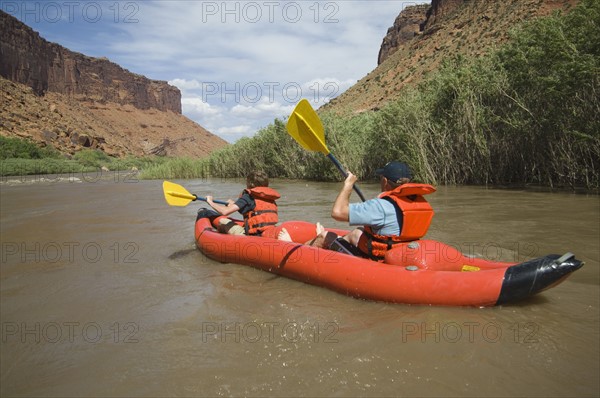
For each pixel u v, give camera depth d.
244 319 2.79
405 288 2.89
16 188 17.23
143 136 126.38
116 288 3.56
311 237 4.35
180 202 4.91
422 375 2.00
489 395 1.83
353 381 1.98
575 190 8.07
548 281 2.64
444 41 52.28
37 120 62.94
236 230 4.79
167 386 2.02
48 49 104.44
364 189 10.92
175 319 2.84
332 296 3.20
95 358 2.34
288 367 2.14
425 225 3.16
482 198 7.64
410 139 11.20
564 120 8.50
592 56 7.67
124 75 135.25
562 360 2.08
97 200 11.24
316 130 3.91
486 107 10.25
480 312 2.70
